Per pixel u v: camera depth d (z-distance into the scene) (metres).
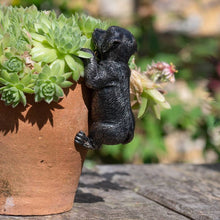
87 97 0.61
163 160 1.40
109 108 0.60
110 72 0.60
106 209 0.67
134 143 1.18
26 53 0.58
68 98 0.60
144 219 0.64
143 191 0.75
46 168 0.61
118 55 0.61
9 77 0.57
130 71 0.62
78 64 0.59
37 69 0.58
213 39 1.49
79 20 0.62
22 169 0.60
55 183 0.61
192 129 1.26
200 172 0.87
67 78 0.59
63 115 0.60
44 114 0.59
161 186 0.78
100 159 1.24
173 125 1.20
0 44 0.58
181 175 0.85
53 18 0.62
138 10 1.39
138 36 1.26
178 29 1.51
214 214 0.66
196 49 1.39
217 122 1.12
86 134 0.62
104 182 0.80
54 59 0.58
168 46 1.43
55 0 1.14
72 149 0.61
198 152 1.45
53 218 0.62
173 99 1.19
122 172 0.86
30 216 0.61
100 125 0.61
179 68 1.25
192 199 0.72
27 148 0.60
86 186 0.77
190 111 1.20
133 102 0.67
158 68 0.69
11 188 0.61
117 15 1.35
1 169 0.60
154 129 1.20
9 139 0.60
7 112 0.59
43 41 0.59
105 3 1.42
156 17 1.37
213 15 1.54
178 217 0.66
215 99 1.11
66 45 0.58
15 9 0.63
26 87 0.58
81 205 0.67
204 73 1.31
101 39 0.61
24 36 0.58
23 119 0.59
